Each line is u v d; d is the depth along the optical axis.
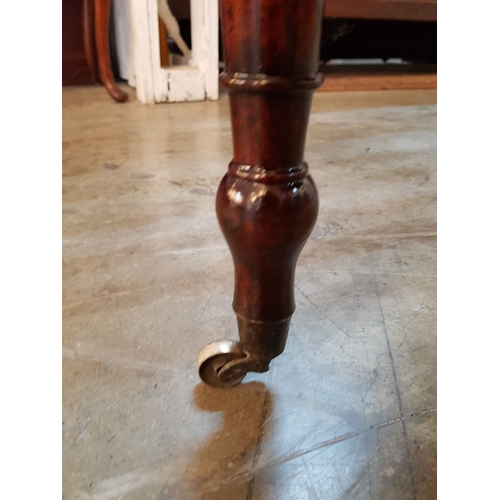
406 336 0.57
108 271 0.70
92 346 0.54
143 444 0.42
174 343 0.55
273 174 0.34
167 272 0.70
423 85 2.53
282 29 0.30
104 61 1.91
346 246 0.79
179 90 1.97
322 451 0.41
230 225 0.36
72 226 0.84
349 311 0.62
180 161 1.19
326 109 1.93
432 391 0.48
